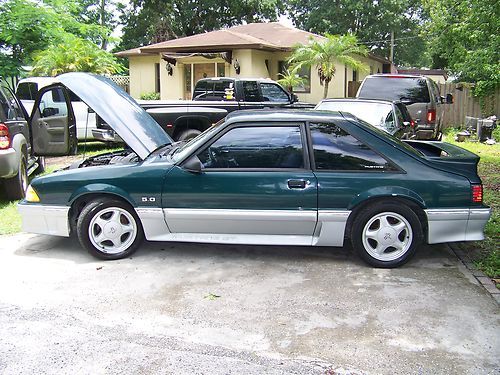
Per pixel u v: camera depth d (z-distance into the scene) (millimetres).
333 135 4758
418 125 11711
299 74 20328
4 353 3268
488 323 3645
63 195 4953
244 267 4797
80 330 3578
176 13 34562
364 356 3219
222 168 4781
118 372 3051
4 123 6879
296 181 4656
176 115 10016
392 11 36469
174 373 3037
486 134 14867
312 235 4805
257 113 5000
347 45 17984
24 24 18625
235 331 3555
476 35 13234
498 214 6559
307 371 3055
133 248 5035
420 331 3531
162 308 3928
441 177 4617
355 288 4277
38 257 5105
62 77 5645
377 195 4590
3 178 7184
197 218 4828
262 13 34688
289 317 3756
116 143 12969
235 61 19938
